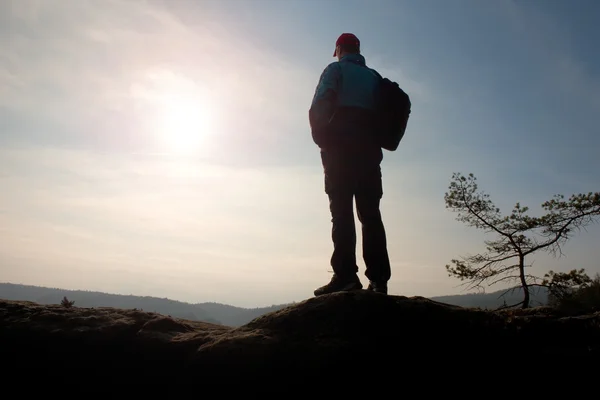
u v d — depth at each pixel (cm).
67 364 303
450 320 295
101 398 298
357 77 391
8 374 305
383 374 270
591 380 273
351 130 379
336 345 271
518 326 292
